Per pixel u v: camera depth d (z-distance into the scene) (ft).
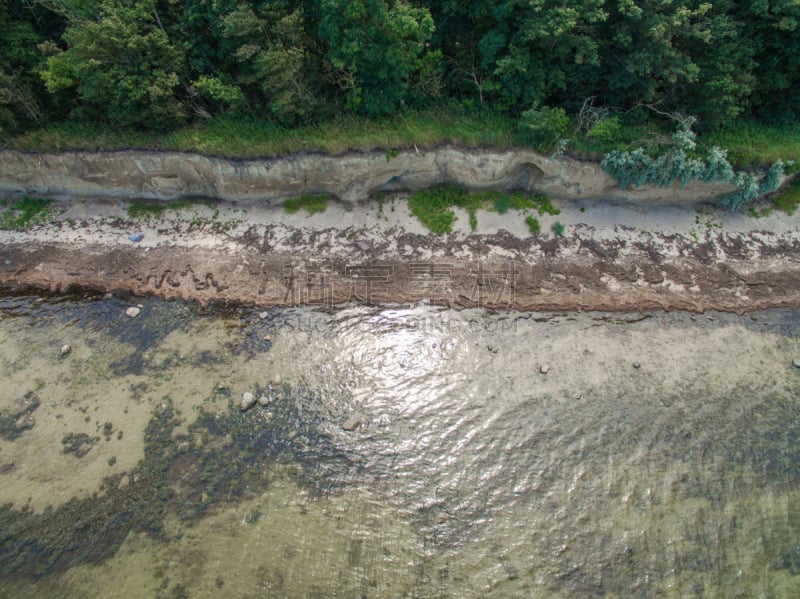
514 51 53.47
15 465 43.16
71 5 53.62
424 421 46.21
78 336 52.75
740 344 52.34
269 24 53.83
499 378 49.29
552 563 37.99
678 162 55.06
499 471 42.93
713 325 54.03
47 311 55.16
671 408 46.91
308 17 55.57
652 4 50.60
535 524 39.91
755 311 55.42
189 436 44.96
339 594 36.45
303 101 57.00
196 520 40.11
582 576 37.40
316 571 37.50
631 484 42.04
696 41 54.39
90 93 54.08
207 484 42.06
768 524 39.99
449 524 39.93
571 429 45.44
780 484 42.09
